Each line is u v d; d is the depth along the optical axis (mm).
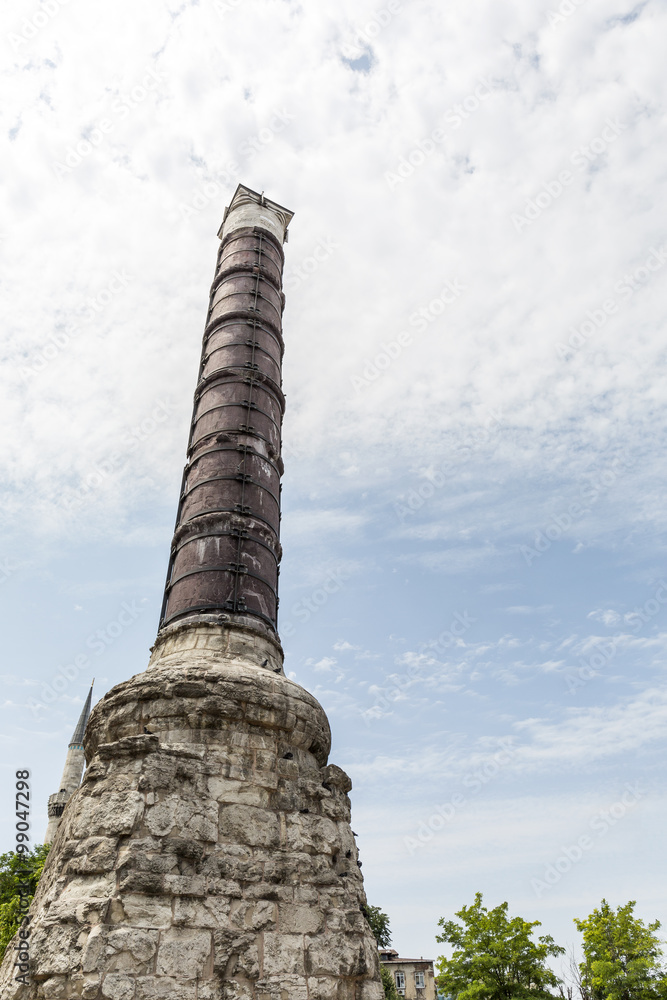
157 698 13070
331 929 11664
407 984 57062
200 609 15594
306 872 12000
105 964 9602
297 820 12539
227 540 16703
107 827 10914
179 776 11836
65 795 41062
